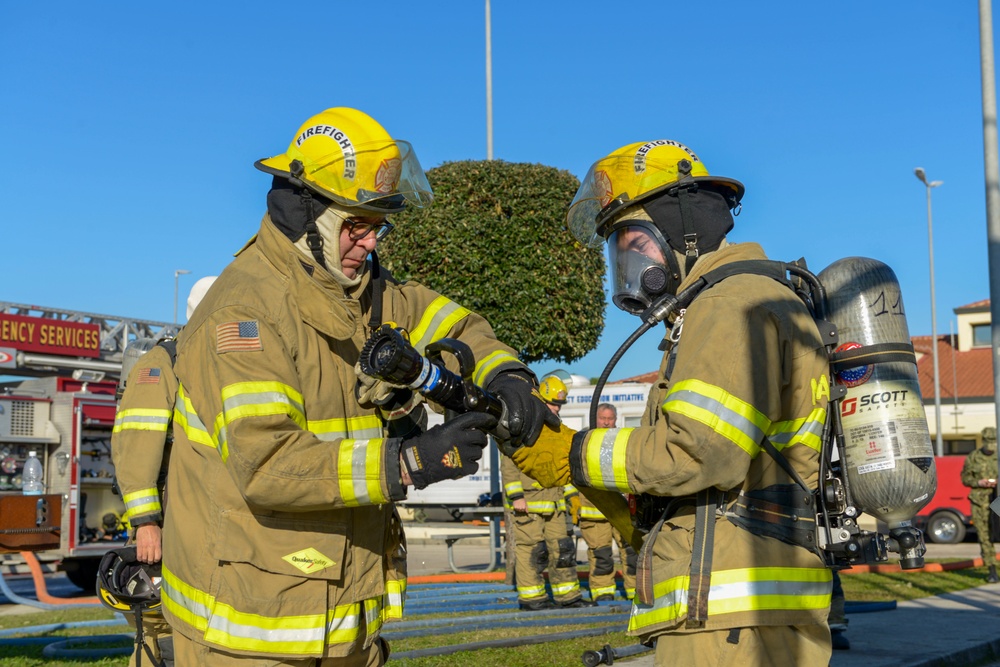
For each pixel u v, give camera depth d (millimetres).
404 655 6090
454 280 11812
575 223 3164
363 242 2758
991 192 9938
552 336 11961
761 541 2523
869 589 10516
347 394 2754
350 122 2723
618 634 7168
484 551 18750
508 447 2670
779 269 2732
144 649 4082
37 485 11109
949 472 20750
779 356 2537
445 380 2547
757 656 2475
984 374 39000
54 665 6094
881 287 2816
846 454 2770
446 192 11922
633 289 2793
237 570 2576
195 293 4723
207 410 2586
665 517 2641
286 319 2617
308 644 2566
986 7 10055
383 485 2406
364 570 2725
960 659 6512
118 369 12633
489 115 17203
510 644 6582
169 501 2770
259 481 2443
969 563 13570
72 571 11633
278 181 2740
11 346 13758
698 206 2770
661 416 2578
